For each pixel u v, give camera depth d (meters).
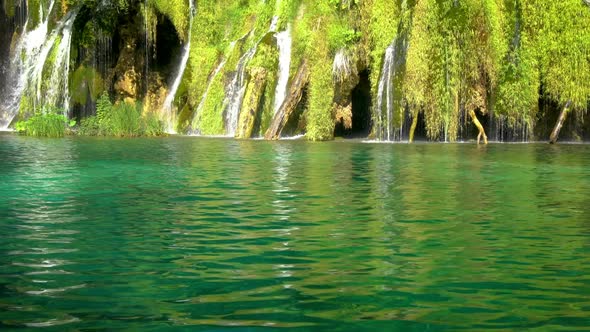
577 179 10.96
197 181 10.45
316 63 24.12
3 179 10.59
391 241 5.92
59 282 4.55
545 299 4.18
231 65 27.86
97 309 3.96
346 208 7.79
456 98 22.23
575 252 5.49
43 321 3.73
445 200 8.50
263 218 7.08
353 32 23.77
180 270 4.88
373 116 23.47
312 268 4.94
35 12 33.97
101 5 32.09
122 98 31.91
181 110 30.23
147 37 31.89
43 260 5.18
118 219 7.00
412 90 22.47
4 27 34.81
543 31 22.70
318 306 4.03
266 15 27.48
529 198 8.68
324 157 15.37
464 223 6.83
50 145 19.58
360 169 12.46
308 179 10.80
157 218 7.05
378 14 23.41
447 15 22.28
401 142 22.44
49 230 6.38
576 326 3.67
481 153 17.00
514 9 22.80
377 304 4.07
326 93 23.92
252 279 4.64
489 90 22.97
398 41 23.03
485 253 5.46
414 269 4.93
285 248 5.63
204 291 4.35
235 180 10.58
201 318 3.80
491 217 7.20
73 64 32.22
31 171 11.85
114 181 10.38
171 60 32.66
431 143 21.95
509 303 4.10
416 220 7.00
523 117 22.89
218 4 30.72
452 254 5.42
